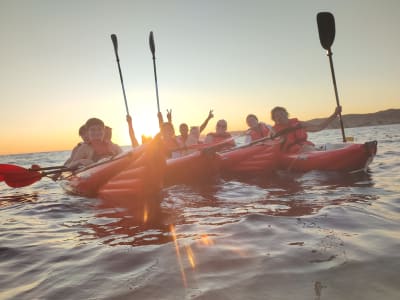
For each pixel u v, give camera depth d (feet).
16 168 16.55
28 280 5.94
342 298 4.50
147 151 13.53
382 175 16.43
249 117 27.58
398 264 5.48
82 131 20.35
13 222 11.21
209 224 9.13
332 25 21.03
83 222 10.61
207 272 5.74
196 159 18.31
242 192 14.43
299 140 21.86
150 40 24.54
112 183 14.94
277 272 5.51
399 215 8.75
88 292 5.27
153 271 5.98
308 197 12.07
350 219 8.52
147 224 9.75
